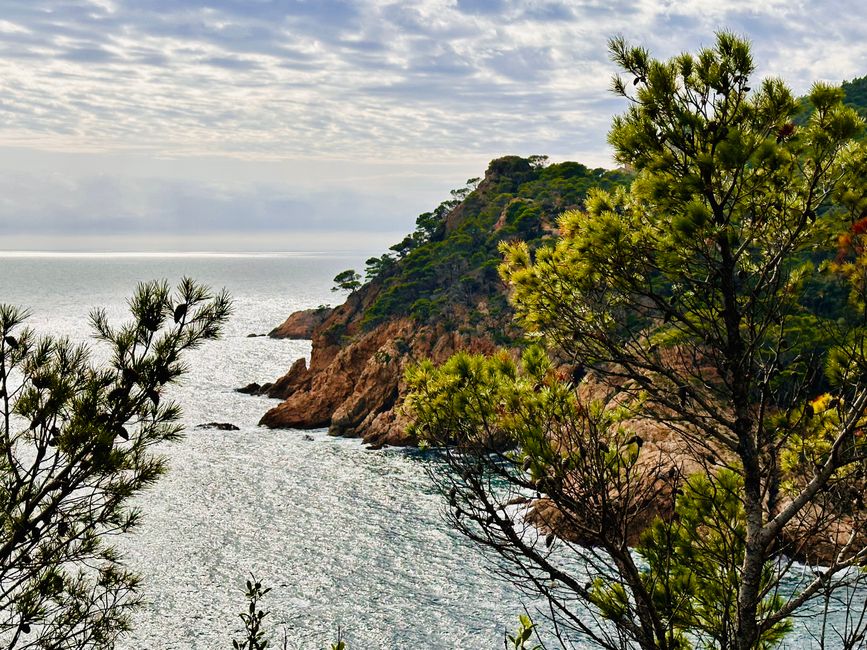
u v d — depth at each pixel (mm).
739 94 7121
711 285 7129
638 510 6645
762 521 6828
